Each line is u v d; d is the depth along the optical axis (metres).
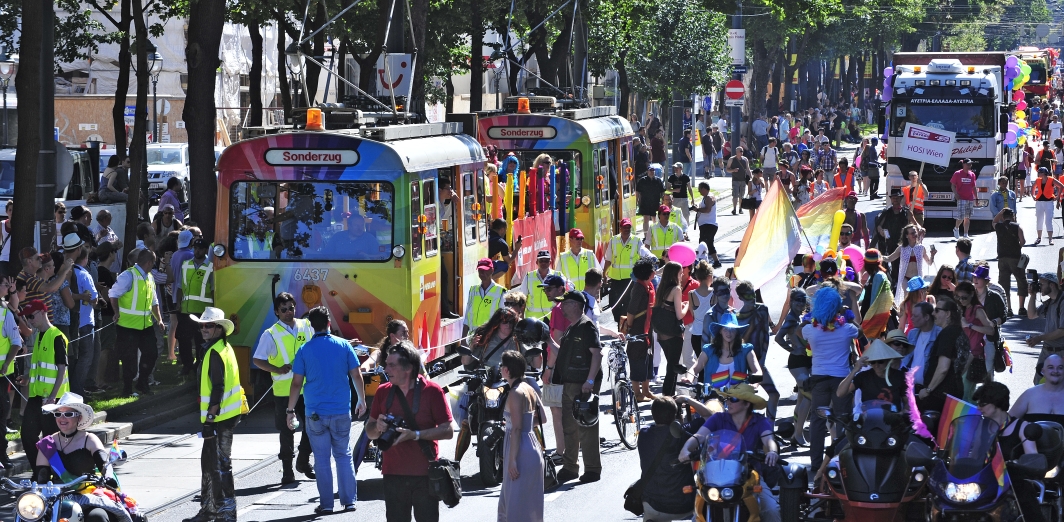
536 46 80.44
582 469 28.97
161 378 38.69
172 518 25.36
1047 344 32.00
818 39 183.00
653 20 99.44
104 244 38.66
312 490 27.77
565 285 31.19
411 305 36.34
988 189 78.31
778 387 37.56
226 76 109.94
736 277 37.16
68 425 21.81
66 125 107.19
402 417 20.66
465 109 135.75
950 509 20.53
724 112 153.88
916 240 42.38
